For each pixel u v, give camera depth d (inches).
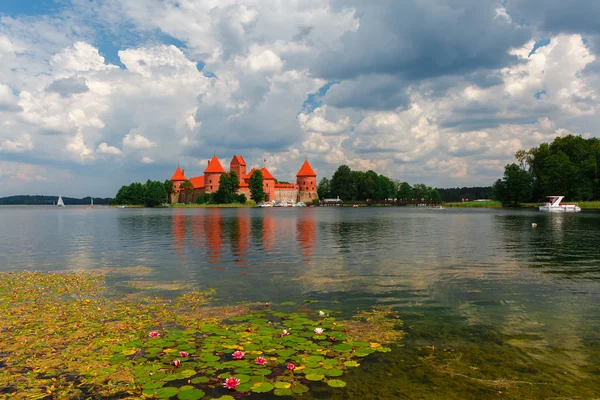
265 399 264.5
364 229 1770.4
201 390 276.1
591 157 4603.8
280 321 426.9
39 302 516.4
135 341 367.9
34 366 317.1
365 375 299.9
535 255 917.2
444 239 1298.0
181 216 3417.8
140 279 665.6
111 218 3270.2
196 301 515.8
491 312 462.0
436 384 286.5
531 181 5359.3
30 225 2356.1
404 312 462.9
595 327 408.5
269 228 1854.1
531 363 321.7
